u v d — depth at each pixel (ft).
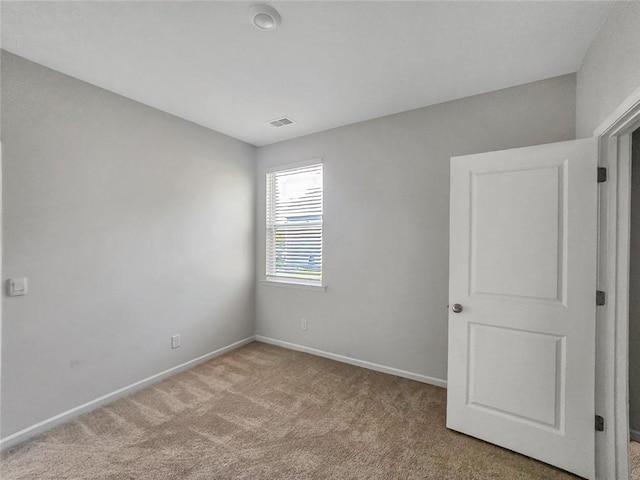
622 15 4.46
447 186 8.12
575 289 5.31
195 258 9.64
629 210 5.13
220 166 10.45
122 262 7.79
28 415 6.17
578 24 5.21
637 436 6.14
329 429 6.44
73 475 5.21
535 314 5.62
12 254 5.96
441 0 4.69
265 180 11.73
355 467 5.40
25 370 6.15
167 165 8.82
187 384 8.42
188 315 9.45
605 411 5.22
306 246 10.82
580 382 5.26
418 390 8.05
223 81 7.14
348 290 9.75
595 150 5.19
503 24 5.23
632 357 6.21
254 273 11.93
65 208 6.73
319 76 6.93
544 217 5.56
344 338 9.87
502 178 5.95
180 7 4.84
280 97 7.93
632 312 6.21
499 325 5.95
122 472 5.27
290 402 7.48
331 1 4.73
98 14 4.97
